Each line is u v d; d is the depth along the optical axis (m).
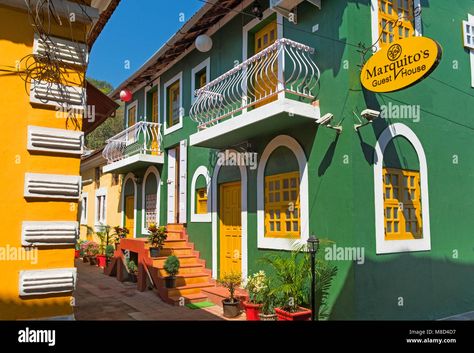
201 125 8.45
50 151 3.56
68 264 3.55
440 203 7.04
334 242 6.09
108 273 11.95
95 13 3.85
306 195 6.67
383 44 6.65
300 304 6.21
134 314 7.30
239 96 8.43
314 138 6.63
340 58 6.29
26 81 3.52
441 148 7.25
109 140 13.97
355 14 6.35
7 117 3.43
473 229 7.51
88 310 7.61
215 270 9.08
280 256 6.81
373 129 6.27
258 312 6.46
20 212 3.40
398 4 7.06
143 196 13.16
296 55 7.07
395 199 6.46
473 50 8.18
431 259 6.70
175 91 11.84
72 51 3.73
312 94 6.75
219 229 9.24
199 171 10.17
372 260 5.93
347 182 5.98
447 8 7.85
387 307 5.98
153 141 12.43
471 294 7.25
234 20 8.96
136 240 10.08
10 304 3.30
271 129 7.23
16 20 3.55
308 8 6.99
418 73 5.17
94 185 18.73
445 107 7.45
